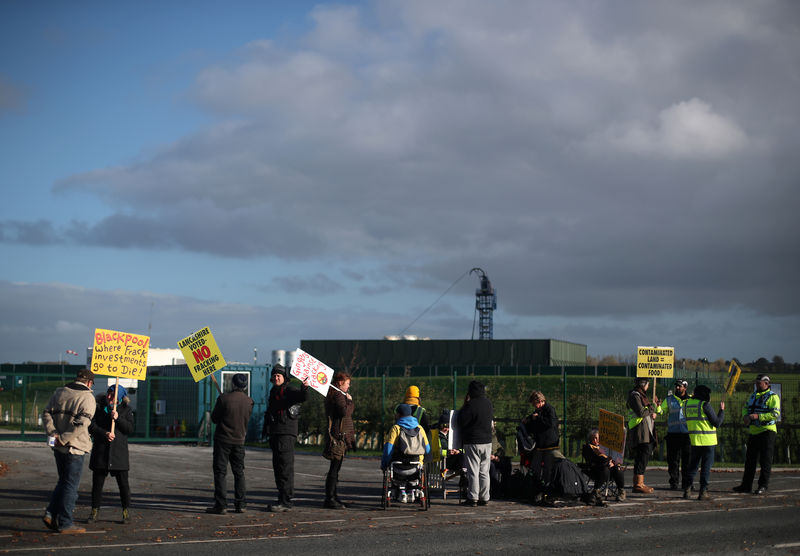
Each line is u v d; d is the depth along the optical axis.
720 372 35.38
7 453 21.44
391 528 10.56
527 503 13.46
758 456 15.52
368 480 17.08
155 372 31.97
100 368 11.23
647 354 15.96
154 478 16.78
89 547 9.01
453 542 9.48
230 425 11.85
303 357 12.52
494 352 68.25
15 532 9.98
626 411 23.20
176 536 9.81
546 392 36.94
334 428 12.60
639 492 14.79
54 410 10.06
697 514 12.05
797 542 9.58
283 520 11.24
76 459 10.02
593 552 8.90
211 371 15.54
